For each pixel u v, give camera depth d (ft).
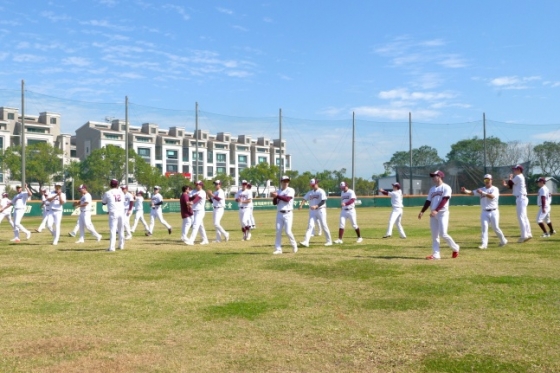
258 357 18.62
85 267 39.55
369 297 27.89
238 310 25.34
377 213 139.54
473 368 17.24
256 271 36.96
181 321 23.45
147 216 136.15
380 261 41.01
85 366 17.84
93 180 243.40
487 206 48.47
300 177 292.61
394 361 18.03
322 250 49.26
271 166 306.55
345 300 27.25
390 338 20.58
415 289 29.76
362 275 34.71
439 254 42.14
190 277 34.73
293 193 47.21
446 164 207.41
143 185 260.62
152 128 363.56
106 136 333.62
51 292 30.07
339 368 17.48
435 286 30.48
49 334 21.57
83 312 25.26
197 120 180.96
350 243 56.03
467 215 118.21
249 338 20.85
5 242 60.85
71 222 112.16
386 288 30.22
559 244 51.49
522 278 32.58
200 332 21.74
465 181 202.18
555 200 193.77
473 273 34.68
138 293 29.60
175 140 366.84
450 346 19.47
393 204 62.34
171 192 264.93
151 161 350.64
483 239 48.57
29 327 22.62
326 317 23.88
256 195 344.28
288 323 22.93
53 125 326.03
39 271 37.73
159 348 19.70
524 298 26.91
